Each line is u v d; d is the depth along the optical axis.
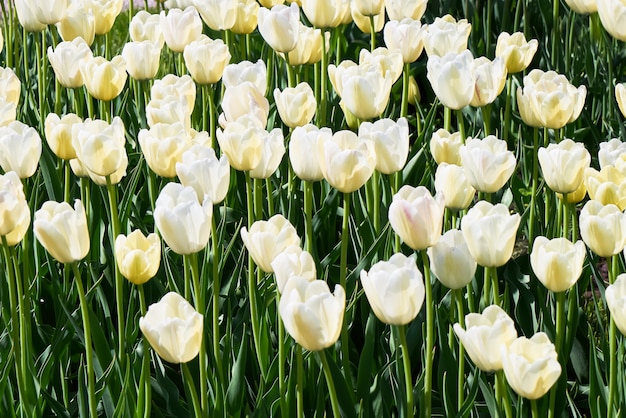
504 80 4.32
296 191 5.01
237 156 3.65
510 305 4.54
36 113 5.95
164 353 2.85
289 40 4.79
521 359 2.58
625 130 5.87
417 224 2.91
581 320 4.27
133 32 5.43
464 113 6.62
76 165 4.16
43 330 4.29
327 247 4.99
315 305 2.65
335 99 6.07
